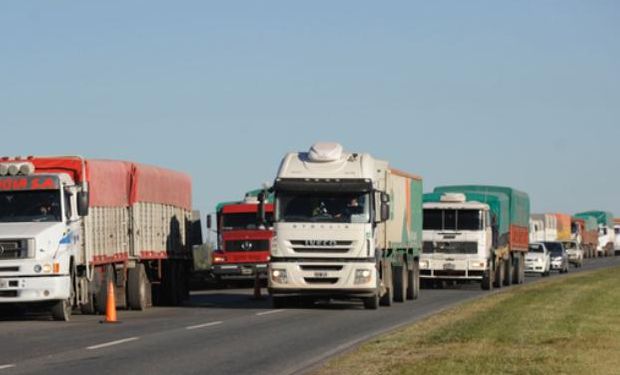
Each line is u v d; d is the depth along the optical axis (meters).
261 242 80.25
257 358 31.48
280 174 53.50
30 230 45.88
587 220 179.12
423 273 77.94
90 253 50.44
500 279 83.25
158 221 61.81
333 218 52.94
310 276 52.78
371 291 53.09
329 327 43.00
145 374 27.62
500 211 82.38
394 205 61.50
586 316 46.62
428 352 32.09
